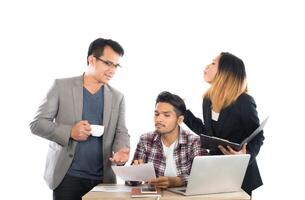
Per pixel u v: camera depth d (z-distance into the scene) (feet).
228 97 7.96
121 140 8.16
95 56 7.88
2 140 10.65
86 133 7.57
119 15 10.73
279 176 10.31
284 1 10.46
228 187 6.66
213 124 8.26
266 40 10.48
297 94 10.35
